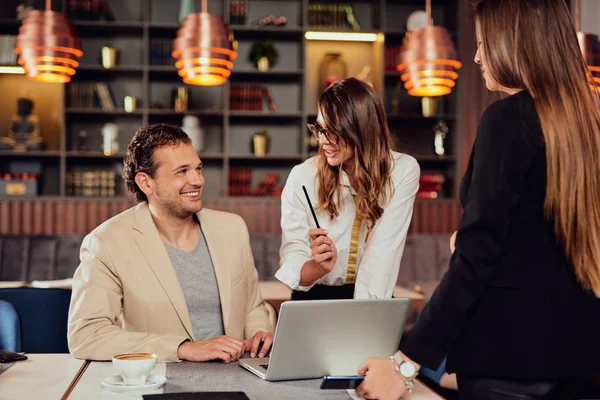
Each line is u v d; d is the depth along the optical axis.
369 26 7.20
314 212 2.38
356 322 1.71
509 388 1.46
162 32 6.92
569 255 1.44
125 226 2.18
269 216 6.68
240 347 1.97
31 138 6.67
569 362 1.43
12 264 5.54
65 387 1.68
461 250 1.45
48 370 1.86
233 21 6.80
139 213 2.21
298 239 2.44
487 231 1.43
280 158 6.80
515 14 1.49
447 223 6.83
